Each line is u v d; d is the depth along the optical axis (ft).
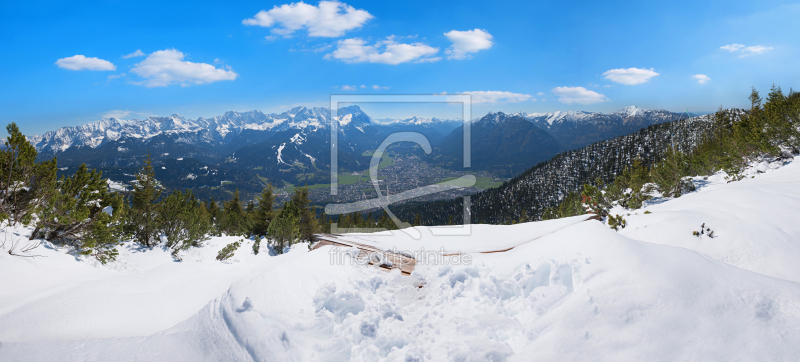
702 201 29.76
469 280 14.15
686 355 8.25
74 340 11.90
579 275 12.10
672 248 13.65
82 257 25.23
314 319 11.51
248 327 10.78
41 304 14.70
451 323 11.27
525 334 10.08
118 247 32.53
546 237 16.06
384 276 15.72
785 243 20.22
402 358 9.72
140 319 14.01
